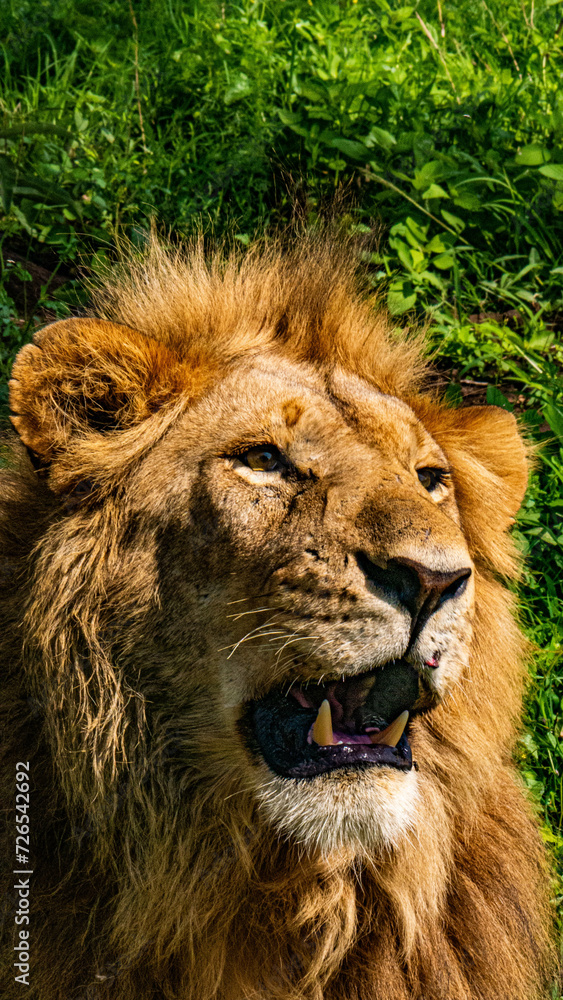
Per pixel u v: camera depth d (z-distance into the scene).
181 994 4.68
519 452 5.89
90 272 8.81
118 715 4.63
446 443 5.59
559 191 9.77
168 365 4.86
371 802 4.29
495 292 9.38
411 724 5.01
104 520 4.69
